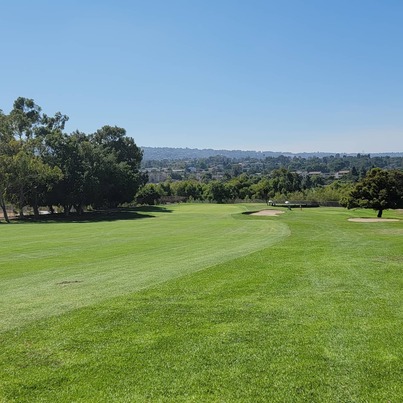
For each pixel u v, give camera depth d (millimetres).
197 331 7789
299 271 13383
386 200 47969
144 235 33656
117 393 5629
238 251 19531
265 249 19375
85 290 11727
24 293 11844
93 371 6266
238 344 7141
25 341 7488
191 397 5484
